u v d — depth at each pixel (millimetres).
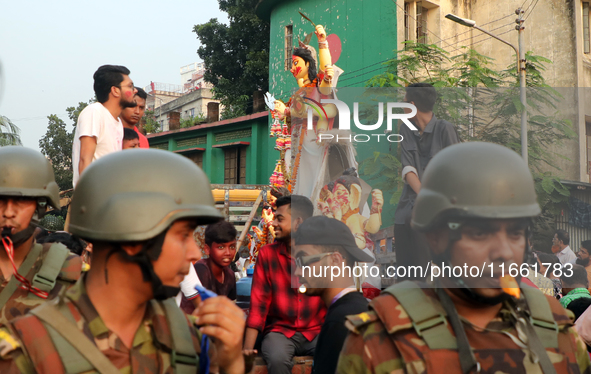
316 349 2045
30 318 1109
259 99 18188
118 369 1121
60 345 1085
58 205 2143
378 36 13242
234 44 20234
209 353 1310
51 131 23859
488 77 9648
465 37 13781
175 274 1156
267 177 17281
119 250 1131
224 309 1193
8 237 1863
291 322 3242
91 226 1131
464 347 1222
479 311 1330
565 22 12758
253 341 3209
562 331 1384
